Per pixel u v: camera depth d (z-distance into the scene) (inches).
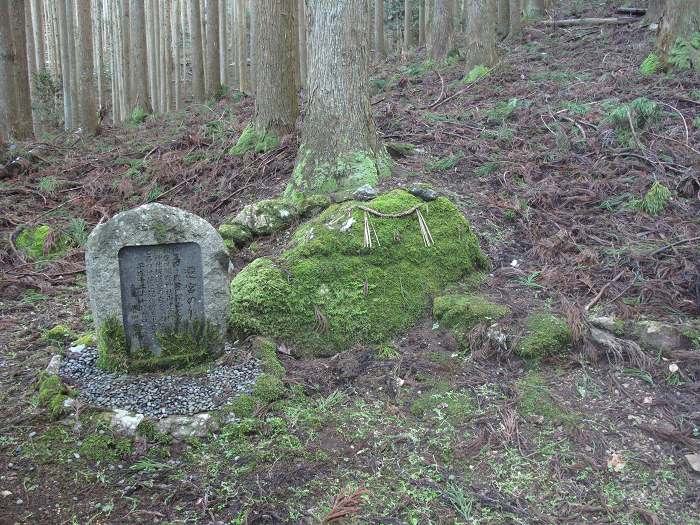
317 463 132.5
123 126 572.4
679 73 354.3
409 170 264.2
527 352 163.0
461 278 201.0
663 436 135.6
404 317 185.5
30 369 166.4
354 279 187.5
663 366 157.5
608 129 286.2
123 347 158.2
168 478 127.7
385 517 117.4
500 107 346.3
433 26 557.9
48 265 254.4
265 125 323.3
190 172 328.8
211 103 596.7
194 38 645.3
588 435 137.7
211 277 161.5
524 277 201.0
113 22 881.5
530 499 122.0
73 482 126.0
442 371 163.9
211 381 155.4
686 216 222.2
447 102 383.2
